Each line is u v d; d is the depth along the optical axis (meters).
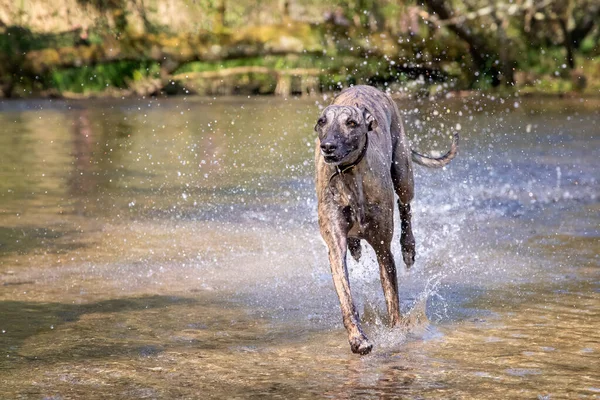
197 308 6.90
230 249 8.96
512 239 9.34
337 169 5.98
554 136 18.50
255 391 5.10
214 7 29.11
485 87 29.22
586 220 10.30
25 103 26.95
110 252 8.80
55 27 28.77
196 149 16.80
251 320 6.60
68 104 26.66
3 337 6.14
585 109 24.47
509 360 5.64
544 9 30.19
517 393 5.04
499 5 27.84
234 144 17.48
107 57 27.88
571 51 30.73
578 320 6.52
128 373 5.42
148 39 28.27
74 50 28.14
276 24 29.06
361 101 6.68
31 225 10.07
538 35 31.41
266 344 6.02
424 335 6.21
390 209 6.24
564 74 30.47
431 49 28.62
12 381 5.28
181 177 13.67
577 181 13.02
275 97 29.16
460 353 5.79
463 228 9.93
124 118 22.58
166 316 6.68
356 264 8.19
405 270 8.12
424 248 8.98
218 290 7.44
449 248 8.98
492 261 8.41
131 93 29.72
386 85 29.05
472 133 18.97
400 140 7.09
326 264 8.37
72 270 8.08
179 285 7.60
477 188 12.51
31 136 18.89
